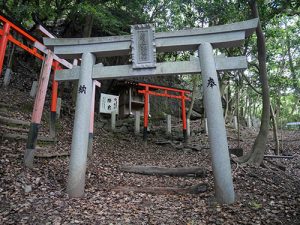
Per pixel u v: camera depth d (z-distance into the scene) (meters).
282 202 4.76
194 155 10.34
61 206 4.31
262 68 8.38
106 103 13.37
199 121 18.52
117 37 5.49
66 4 12.84
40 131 8.22
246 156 8.36
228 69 5.09
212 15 11.49
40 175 5.48
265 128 8.23
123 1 13.80
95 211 4.24
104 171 6.97
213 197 4.89
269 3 8.29
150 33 5.39
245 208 4.42
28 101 9.88
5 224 3.55
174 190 5.39
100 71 5.48
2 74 12.27
